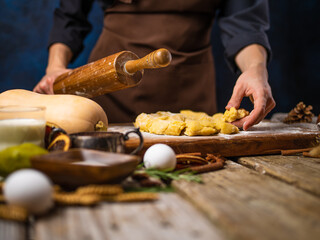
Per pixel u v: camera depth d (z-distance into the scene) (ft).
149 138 2.58
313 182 1.87
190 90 4.15
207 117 3.05
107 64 2.88
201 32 4.11
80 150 1.78
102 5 4.17
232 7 4.01
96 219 1.40
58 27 4.33
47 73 4.07
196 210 1.54
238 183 1.86
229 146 2.59
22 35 7.47
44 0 7.43
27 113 2.11
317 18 8.63
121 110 4.11
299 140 2.75
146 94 4.05
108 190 1.56
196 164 2.30
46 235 1.27
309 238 1.23
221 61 8.33
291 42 8.82
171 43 4.00
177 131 2.73
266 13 3.94
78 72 3.15
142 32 4.01
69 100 2.53
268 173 2.14
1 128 2.02
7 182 1.41
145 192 1.73
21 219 1.35
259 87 3.01
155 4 3.93
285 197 1.64
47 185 1.42
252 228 1.30
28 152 1.77
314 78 8.83
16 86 7.59
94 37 7.82
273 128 3.18
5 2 7.31
